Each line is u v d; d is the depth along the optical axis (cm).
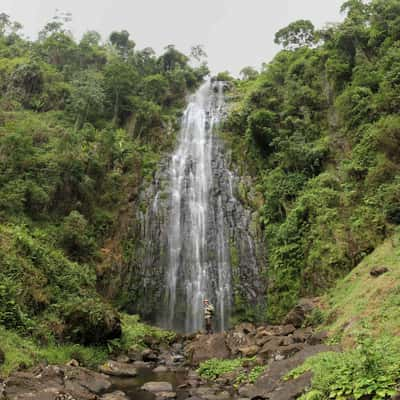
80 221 2012
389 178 1664
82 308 1304
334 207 1773
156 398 911
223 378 1060
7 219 1842
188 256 2328
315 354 931
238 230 2316
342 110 2192
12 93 3019
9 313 1123
